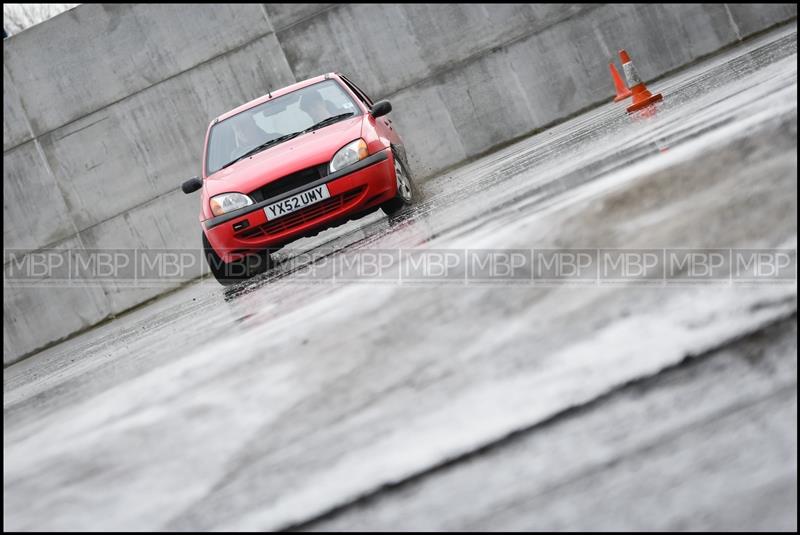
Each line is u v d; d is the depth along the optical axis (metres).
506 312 4.23
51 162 42.44
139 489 3.69
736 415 2.82
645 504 2.58
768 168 4.67
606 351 3.44
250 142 19.17
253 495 3.29
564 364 3.47
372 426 3.57
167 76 42.78
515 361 3.66
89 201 42.72
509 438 3.08
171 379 5.93
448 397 3.58
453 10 43.41
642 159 7.32
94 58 42.41
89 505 3.68
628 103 34.09
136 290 43.06
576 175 8.82
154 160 42.91
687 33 43.84
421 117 43.88
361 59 43.47
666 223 4.54
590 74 43.91
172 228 43.12
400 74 43.62
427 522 2.77
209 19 42.78
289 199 16.38
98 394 6.98
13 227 42.41
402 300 5.18
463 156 44.12
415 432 3.37
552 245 4.99
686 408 2.93
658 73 43.94
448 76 43.75
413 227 12.51
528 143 35.91
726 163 5.08
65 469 4.32
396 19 43.34
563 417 3.09
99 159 42.72
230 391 4.73
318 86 20.36
